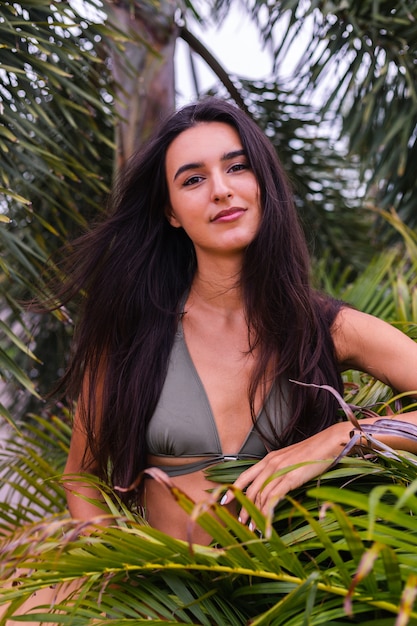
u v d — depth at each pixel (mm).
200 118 1291
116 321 1382
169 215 1385
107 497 1171
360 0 2127
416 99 2064
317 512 1152
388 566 812
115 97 1869
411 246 1916
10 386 2494
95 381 1392
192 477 1269
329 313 1344
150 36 2256
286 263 1312
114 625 965
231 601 1093
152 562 997
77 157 2186
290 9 2141
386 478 1211
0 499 2916
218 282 1315
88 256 1461
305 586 878
